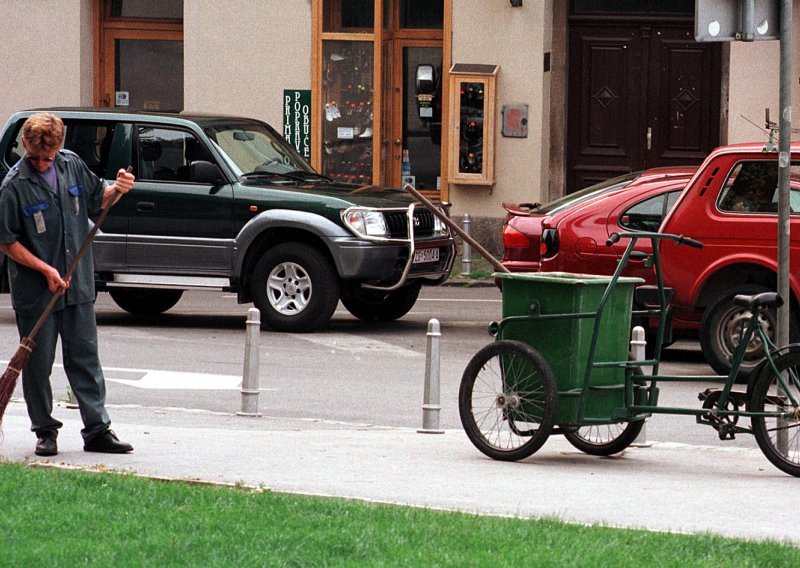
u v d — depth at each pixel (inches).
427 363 424.8
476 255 923.4
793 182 533.0
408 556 241.3
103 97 985.5
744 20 362.3
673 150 964.6
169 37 992.2
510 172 919.0
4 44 957.8
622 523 282.0
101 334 629.3
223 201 636.1
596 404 363.9
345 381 518.6
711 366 525.3
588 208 571.5
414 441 402.6
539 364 359.3
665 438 424.8
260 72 938.1
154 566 233.0
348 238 622.2
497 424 378.0
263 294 637.3
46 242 347.6
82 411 358.6
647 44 961.5
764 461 375.6
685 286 541.0
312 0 930.7
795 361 346.6
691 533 270.8
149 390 496.1
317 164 937.5
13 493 287.0
